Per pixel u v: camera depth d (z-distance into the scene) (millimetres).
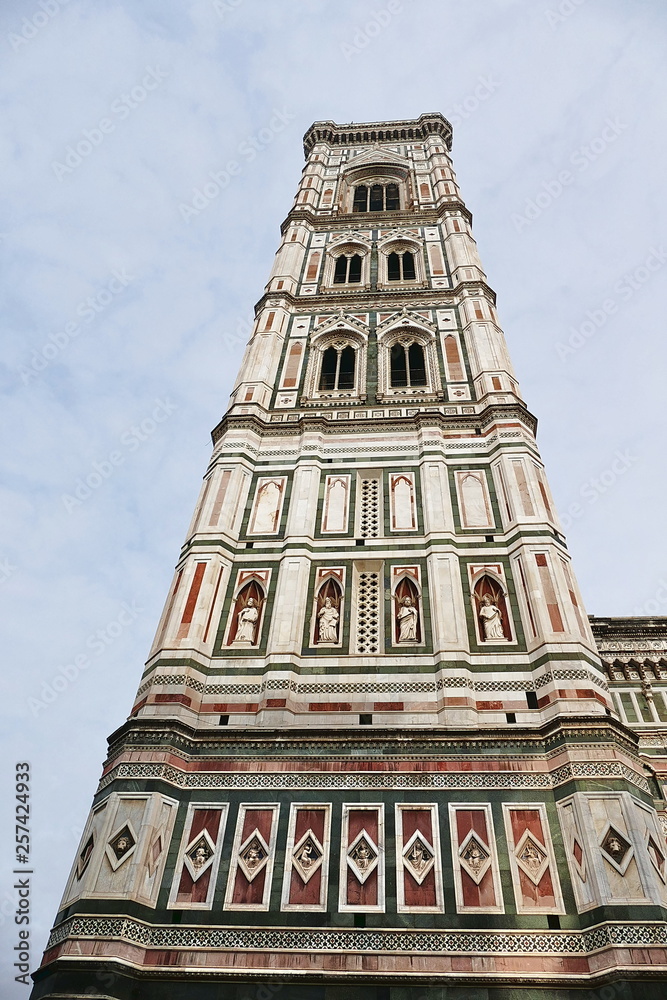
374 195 53844
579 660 20781
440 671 21219
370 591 24375
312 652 22359
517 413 29969
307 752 19375
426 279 41188
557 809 17781
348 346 36281
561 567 23891
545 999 14945
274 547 25844
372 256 44125
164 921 16609
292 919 16484
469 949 15727
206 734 19891
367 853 17484
